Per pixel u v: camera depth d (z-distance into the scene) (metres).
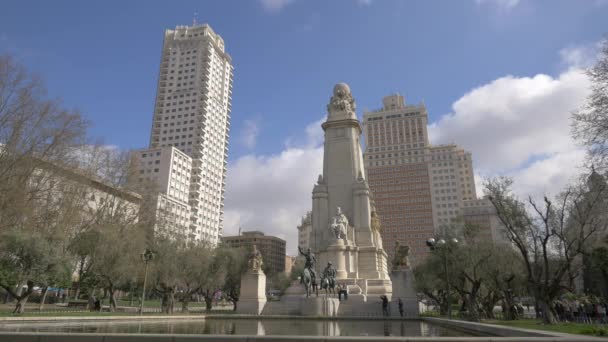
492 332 17.06
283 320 30.55
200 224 134.75
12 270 30.25
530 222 30.97
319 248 51.94
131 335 10.99
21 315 26.22
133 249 39.38
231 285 57.41
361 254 49.91
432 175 150.75
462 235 40.75
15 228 33.44
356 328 22.77
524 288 48.28
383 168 157.38
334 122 58.50
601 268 34.09
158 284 44.22
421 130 158.00
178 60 159.88
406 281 37.47
